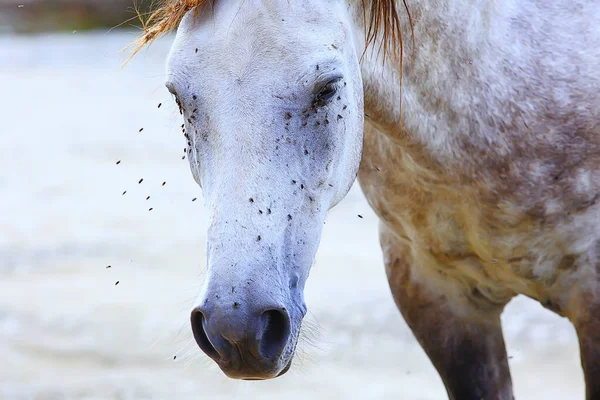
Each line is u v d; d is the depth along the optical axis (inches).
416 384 422.0
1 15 1982.0
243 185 181.9
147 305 527.2
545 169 226.7
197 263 609.9
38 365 444.1
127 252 638.5
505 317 498.3
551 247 233.0
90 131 1092.5
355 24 207.0
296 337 185.6
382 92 216.8
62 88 1396.4
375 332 482.3
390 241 263.7
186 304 506.0
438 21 219.3
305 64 184.5
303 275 189.2
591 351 235.3
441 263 250.2
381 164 241.8
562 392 404.5
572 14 234.2
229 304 175.5
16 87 1416.1
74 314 514.0
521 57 227.6
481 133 225.5
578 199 227.9
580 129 226.2
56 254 634.8
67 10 1950.1
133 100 1283.2
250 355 177.6
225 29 186.9
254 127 183.3
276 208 183.5
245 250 179.2
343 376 430.3
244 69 184.4
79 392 407.8
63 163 937.5
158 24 197.0
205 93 185.5
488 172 227.1
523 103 225.8
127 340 474.6
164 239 672.4
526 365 436.1
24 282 575.8
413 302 262.8
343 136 194.1
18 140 1056.8
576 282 234.8
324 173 190.9
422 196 238.8
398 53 215.5
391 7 202.5
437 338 262.7
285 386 419.5
